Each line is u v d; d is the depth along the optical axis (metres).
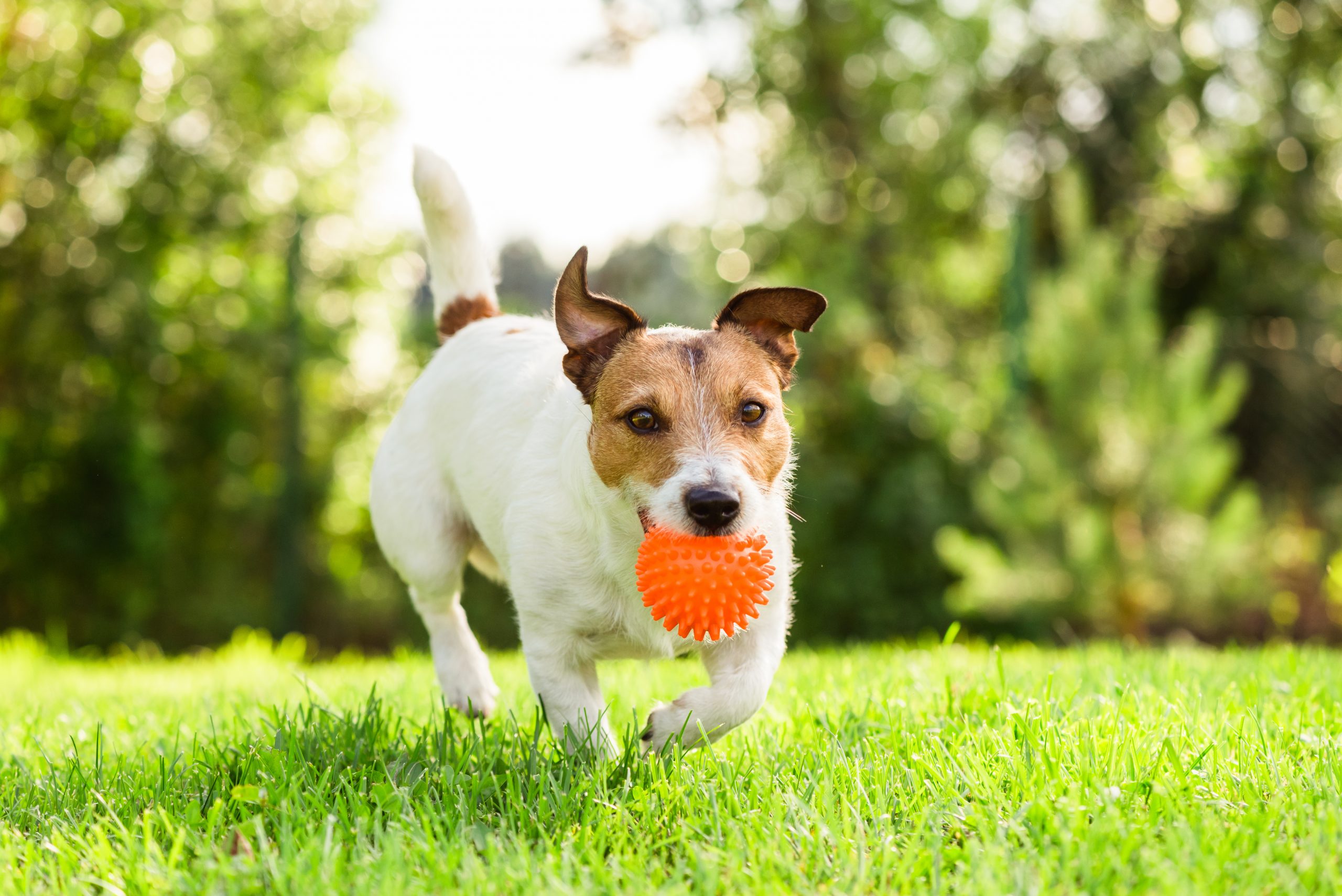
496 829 2.72
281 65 18.02
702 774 2.96
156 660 10.58
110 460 15.34
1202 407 11.11
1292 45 18.59
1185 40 18.86
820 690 4.24
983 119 18.92
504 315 4.48
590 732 3.08
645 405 3.03
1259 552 11.22
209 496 16.56
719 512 2.86
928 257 18.39
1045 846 2.38
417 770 3.13
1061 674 4.50
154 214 16.06
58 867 2.54
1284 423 15.73
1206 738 3.07
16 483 15.23
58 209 15.43
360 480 17.66
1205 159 18.50
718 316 3.38
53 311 15.23
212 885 2.31
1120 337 11.08
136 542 15.46
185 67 16.61
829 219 18.16
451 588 4.11
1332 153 18.22
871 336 16.19
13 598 15.97
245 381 16.47
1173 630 12.44
